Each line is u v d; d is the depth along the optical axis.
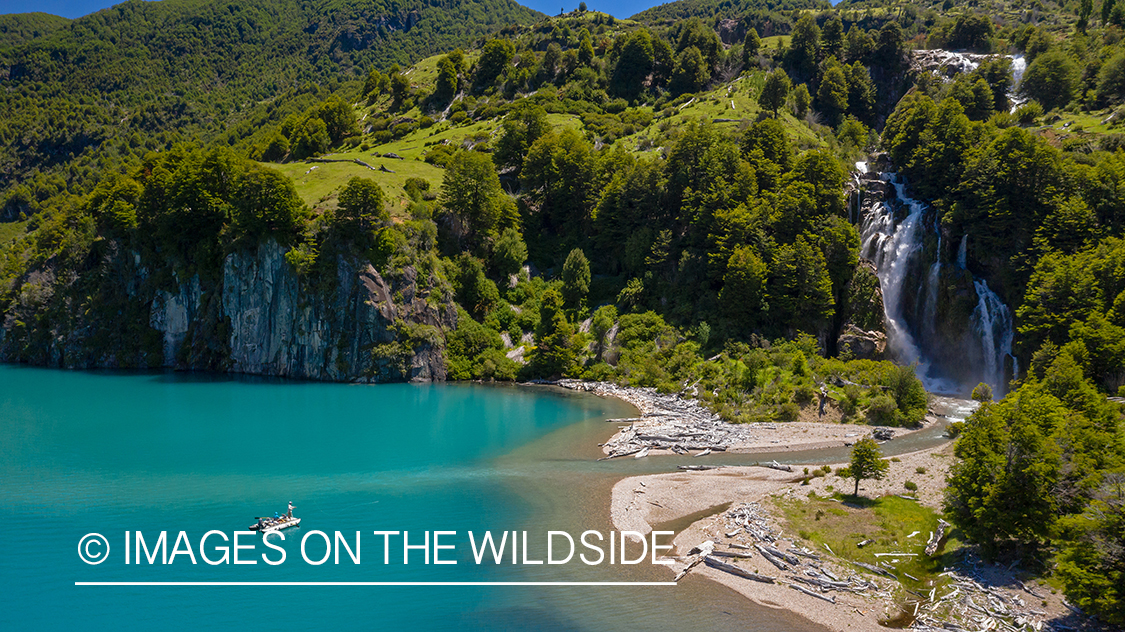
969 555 41.19
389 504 51.41
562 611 35.62
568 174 140.12
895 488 55.22
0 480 56.66
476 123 198.25
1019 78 178.50
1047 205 103.94
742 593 37.88
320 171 146.25
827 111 189.12
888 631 33.81
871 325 109.88
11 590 36.94
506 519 48.47
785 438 73.38
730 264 106.62
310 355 111.75
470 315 122.00
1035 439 38.75
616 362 109.38
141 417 83.25
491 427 78.81
